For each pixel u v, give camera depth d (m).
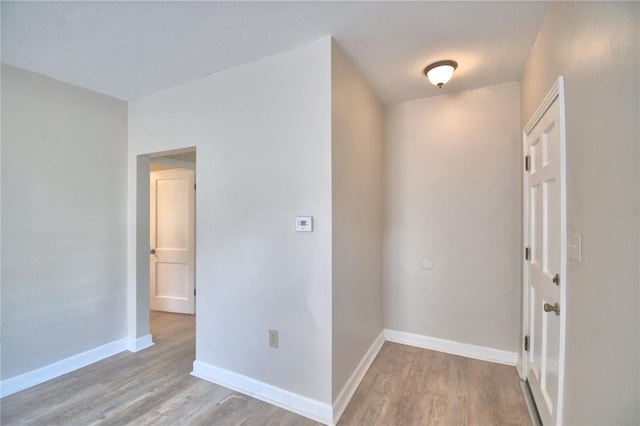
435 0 1.57
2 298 2.19
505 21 1.74
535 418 1.83
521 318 2.45
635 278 0.83
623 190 0.89
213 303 2.37
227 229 2.30
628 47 0.86
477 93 2.69
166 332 3.38
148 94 2.79
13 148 2.24
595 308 1.07
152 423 1.86
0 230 2.18
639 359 0.81
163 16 1.69
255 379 2.17
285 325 2.05
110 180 2.84
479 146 2.68
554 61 1.55
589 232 1.13
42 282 2.39
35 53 2.08
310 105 1.96
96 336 2.72
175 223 4.05
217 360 2.35
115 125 2.87
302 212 1.99
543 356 1.76
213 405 2.04
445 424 1.83
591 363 1.11
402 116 2.99
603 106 1.02
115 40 1.93
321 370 1.91
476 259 2.69
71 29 1.81
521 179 2.49
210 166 2.39
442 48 2.04
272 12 1.66
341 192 2.04
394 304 3.02
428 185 2.88
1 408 2.02
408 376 2.37
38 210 2.37
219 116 2.36
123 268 2.95
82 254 2.64
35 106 2.36
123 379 2.38
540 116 1.82
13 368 2.22
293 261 2.02
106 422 1.88
